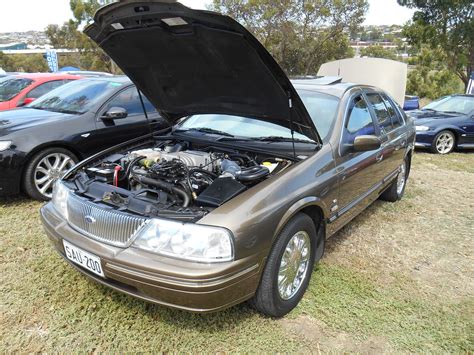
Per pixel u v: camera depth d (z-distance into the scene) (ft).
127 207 7.92
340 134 10.50
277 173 8.66
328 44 74.54
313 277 10.43
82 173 9.82
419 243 13.02
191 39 8.14
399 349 8.07
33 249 11.19
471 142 29.04
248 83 8.85
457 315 9.23
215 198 7.80
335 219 10.43
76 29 73.20
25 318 8.41
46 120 14.74
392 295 9.87
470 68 61.82
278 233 7.92
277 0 67.31
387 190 16.33
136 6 7.65
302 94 11.89
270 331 8.34
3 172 13.47
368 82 38.04
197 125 12.53
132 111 16.85
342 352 7.89
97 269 7.70
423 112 31.50
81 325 8.27
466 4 55.52
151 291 7.11
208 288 6.79
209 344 7.91
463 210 16.30
